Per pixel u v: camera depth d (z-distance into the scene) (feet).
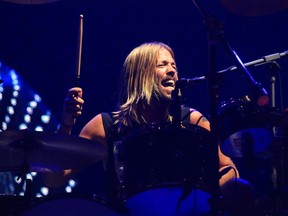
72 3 25.80
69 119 15.69
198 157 13.89
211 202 13.07
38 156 15.55
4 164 16.25
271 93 16.93
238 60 13.74
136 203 14.25
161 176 13.73
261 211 14.37
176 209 14.43
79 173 24.91
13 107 26.18
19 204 14.67
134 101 17.38
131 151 14.17
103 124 17.83
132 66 17.93
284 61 25.09
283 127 15.11
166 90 17.26
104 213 13.91
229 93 25.34
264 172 17.98
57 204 13.50
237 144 15.24
